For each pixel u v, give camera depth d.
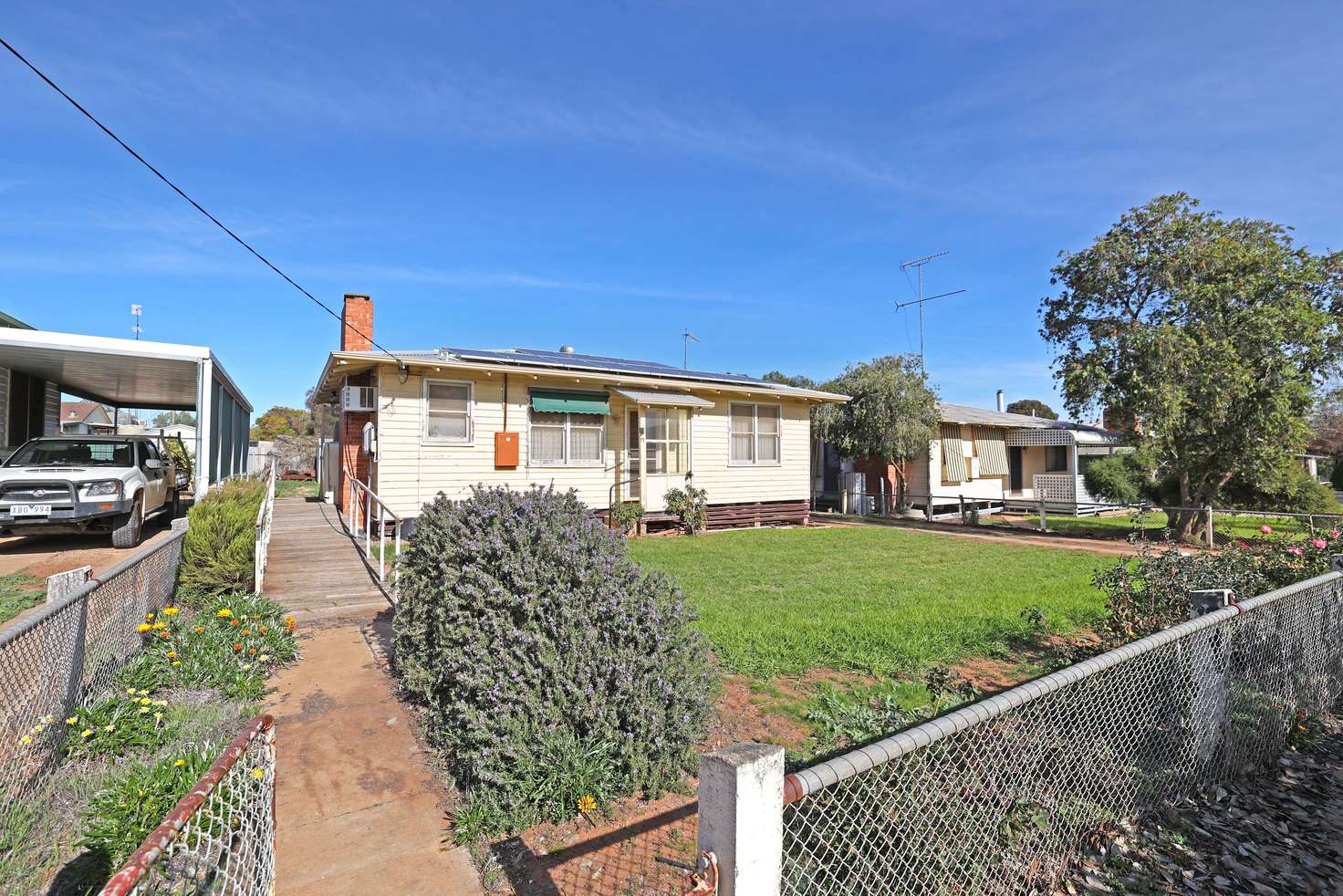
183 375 12.72
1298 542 6.29
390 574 8.12
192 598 6.67
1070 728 3.26
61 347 9.70
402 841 3.12
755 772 1.61
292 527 11.41
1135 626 5.35
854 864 2.51
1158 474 17.33
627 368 14.78
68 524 8.93
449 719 3.96
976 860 2.76
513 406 12.48
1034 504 20.55
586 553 4.03
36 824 3.02
